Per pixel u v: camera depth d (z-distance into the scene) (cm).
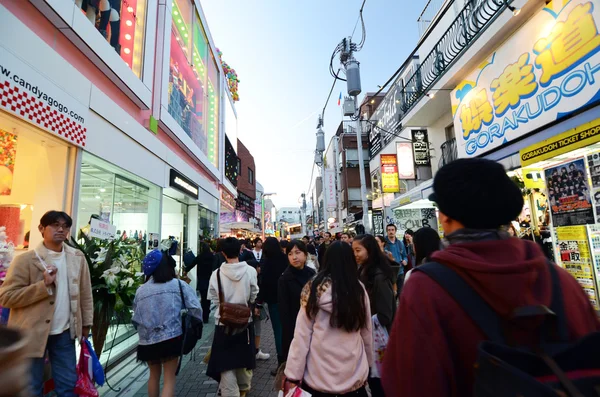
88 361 303
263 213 3909
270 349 546
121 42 583
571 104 508
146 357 304
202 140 1166
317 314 212
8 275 276
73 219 423
